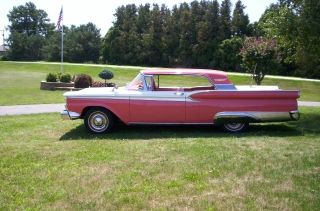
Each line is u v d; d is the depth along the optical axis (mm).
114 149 7527
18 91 21953
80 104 9352
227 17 55469
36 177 5836
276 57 22609
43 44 87625
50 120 11219
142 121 9359
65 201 4965
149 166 6387
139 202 4922
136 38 63250
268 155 7082
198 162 6613
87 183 5586
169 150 7430
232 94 9219
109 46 66438
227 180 5730
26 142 8234
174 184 5543
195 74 9445
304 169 6254
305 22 11695
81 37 78438
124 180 5707
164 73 9461
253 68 22969
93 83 22438
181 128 9977
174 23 59938
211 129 9836
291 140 8406
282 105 9281
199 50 55781
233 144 7961
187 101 9250
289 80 32281
